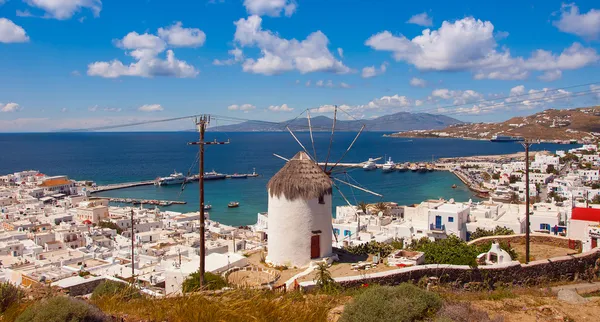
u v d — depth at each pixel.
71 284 33.19
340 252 30.55
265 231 93.50
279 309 13.12
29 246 77.75
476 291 21.53
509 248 30.39
